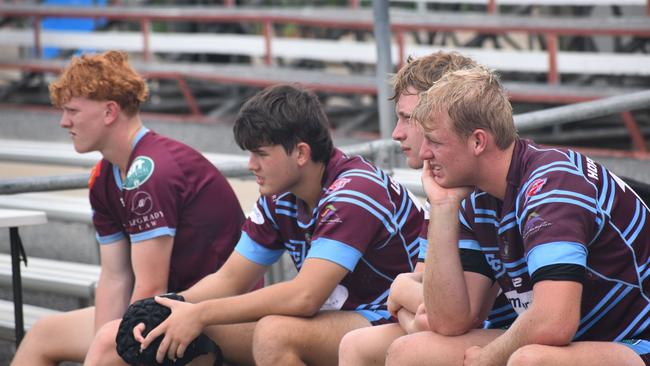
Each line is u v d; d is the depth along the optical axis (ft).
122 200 39.96
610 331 29.22
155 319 35.42
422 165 34.88
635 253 28.91
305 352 33.96
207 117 99.35
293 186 35.63
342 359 32.65
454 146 29.17
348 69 113.50
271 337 33.45
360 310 36.01
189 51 107.24
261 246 37.76
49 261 55.83
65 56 119.96
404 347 30.01
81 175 47.24
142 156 39.11
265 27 103.19
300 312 34.19
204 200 39.88
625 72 88.22
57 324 41.24
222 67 101.81
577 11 110.73
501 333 30.19
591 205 28.02
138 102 39.99
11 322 50.52
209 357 37.09
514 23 93.76
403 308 32.55
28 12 111.45
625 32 85.51
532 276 27.58
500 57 92.58
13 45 115.55
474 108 28.76
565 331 26.99
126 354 35.27
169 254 39.14
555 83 89.20
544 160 28.84
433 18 98.12
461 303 29.94
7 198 61.26
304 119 34.88
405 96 34.71
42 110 106.42
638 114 94.02
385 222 35.17
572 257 27.14
